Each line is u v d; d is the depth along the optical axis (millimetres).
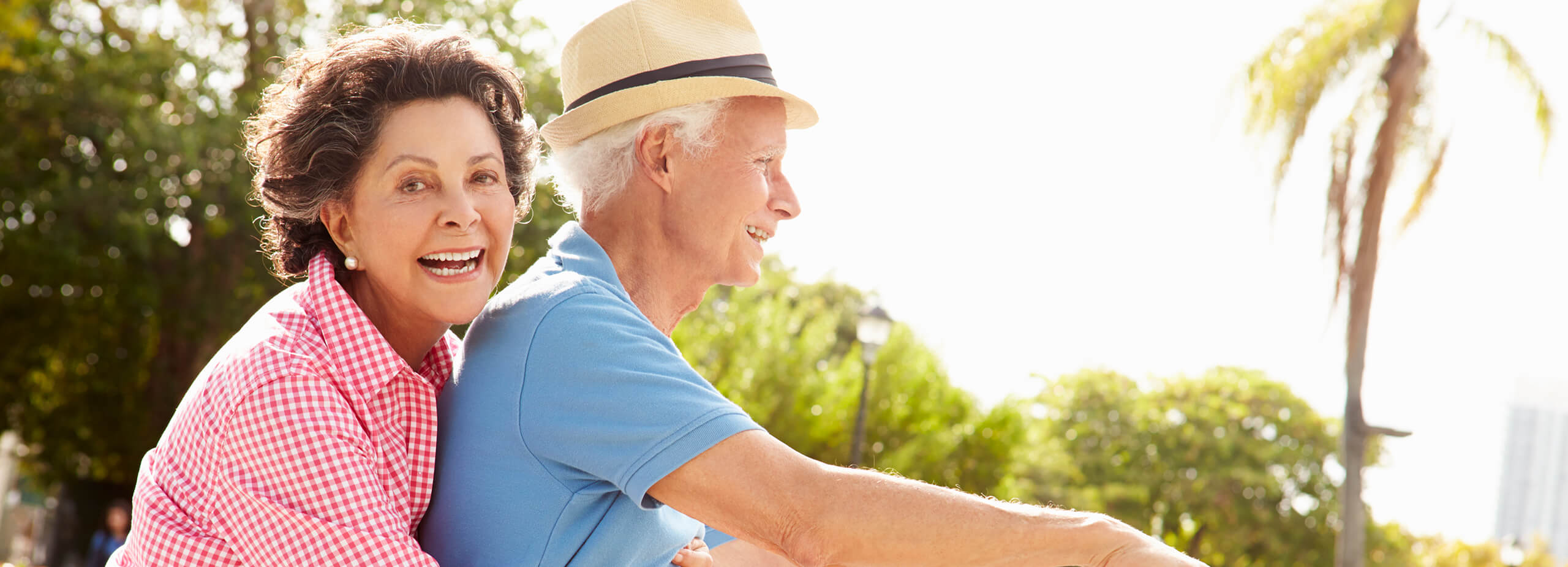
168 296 15719
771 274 23859
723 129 1818
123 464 17922
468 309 1559
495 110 1631
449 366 1800
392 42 1562
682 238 1832
